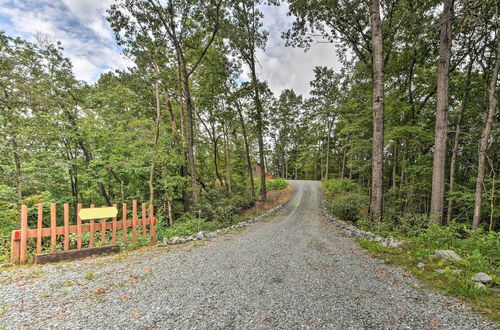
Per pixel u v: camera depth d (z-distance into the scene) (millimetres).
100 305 2504
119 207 17000
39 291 2881
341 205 12422
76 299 2654
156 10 11070
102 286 3049
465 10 6676
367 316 2227
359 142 15258
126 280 3273
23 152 7852
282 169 46281
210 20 11938
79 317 2242
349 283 3119
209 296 2732
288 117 38750
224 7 12531
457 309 2293
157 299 2654
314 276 3422
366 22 11047
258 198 18453
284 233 7512
